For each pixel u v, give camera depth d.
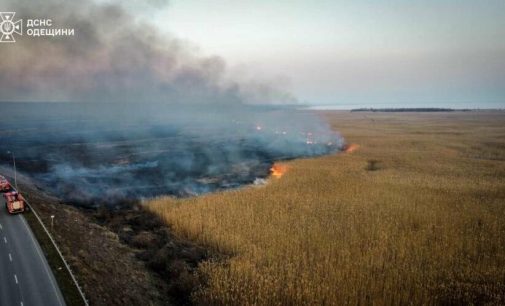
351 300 25.23
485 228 38.47
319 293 25.56
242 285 26.78
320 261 30.81
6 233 29.97
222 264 30.33
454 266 30.30
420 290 26.42
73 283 22.97
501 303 25.31
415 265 29.95
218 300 25.28
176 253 33.12
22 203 34.78
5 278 23.08
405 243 34.22
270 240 34.28
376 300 25.20
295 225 38.53
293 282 27.30
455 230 37.75
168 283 28.86
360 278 27.64
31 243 28.17
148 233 38.38
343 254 31.19
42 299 20.97
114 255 31.16
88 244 31.28
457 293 26.55
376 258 31.11
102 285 24.39
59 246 27.94
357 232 36.94
